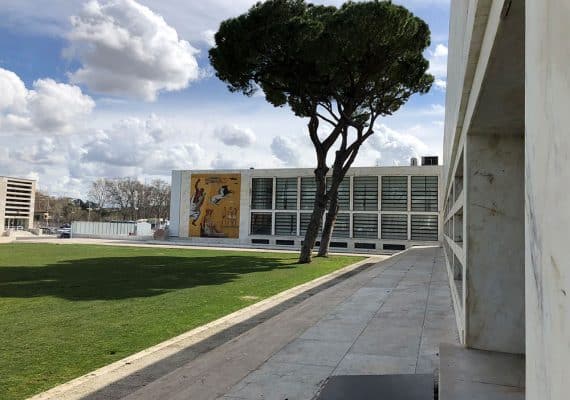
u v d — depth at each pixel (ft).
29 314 32.19
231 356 19.69
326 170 81.20
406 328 23.66
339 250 136.26
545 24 4.08
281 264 74.02
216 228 168.55
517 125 14.44
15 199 261.24
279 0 71.82
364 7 69.62
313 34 70.69
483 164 15.65
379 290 37.47
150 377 18.62
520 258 15.38
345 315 27.61
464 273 16.14
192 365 18.70
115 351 22.97
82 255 88.22
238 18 75.66
